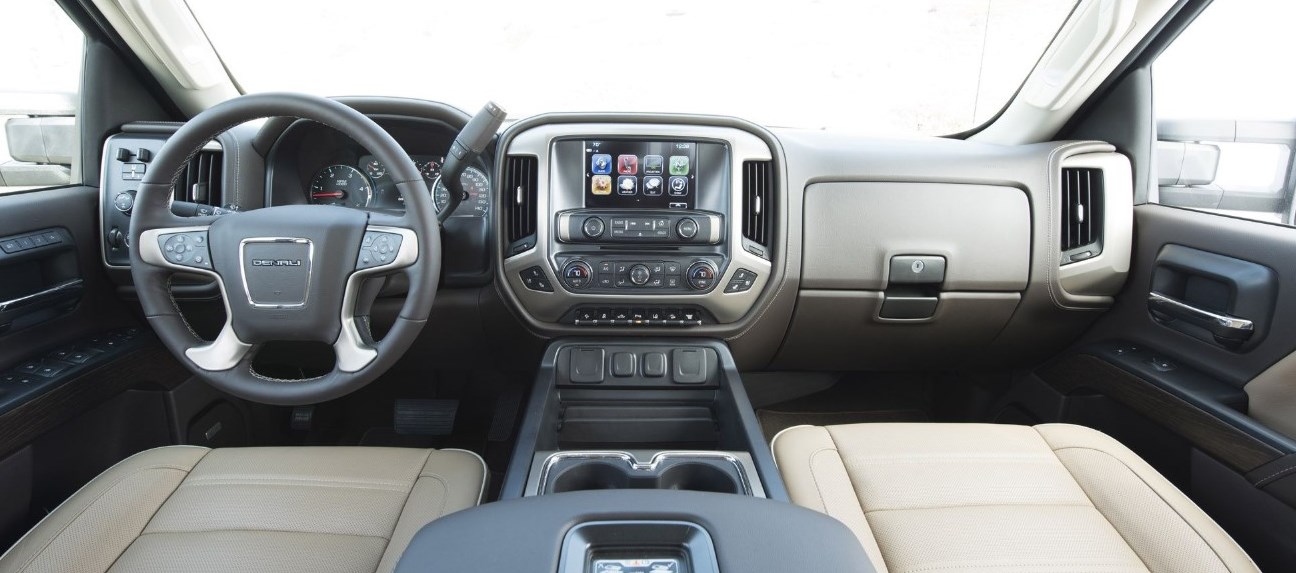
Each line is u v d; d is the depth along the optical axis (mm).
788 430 1405
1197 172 1751
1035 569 997
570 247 1674
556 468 1239
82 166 1726
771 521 813
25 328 1486
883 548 1057
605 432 1713
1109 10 1651
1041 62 1886
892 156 1759
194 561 989
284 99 1157
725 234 1666
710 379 1700
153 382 1695
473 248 1769
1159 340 1719
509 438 1927
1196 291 1633
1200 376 1576
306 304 1222
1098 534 1072
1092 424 1831
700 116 1647
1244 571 975
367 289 1292
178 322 1273
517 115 1840
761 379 2365
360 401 2217
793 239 1732
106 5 1617
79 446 1517
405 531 1072
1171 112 1777
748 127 1661
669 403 1726
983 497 1157
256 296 1221
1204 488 1482
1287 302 1396
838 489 1188
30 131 1685
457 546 767
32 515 1393
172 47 1759
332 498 1136
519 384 2174
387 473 1206
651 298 1680
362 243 1227
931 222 1763
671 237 1651
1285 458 1286
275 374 2176
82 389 1492
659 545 786
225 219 1224
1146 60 1761
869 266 1765
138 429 1681
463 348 1905
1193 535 1038
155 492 1134
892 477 1210
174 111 1983
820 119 2002
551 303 1690
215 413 1894
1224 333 1509
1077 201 1803
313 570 981
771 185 1695
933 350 1994
